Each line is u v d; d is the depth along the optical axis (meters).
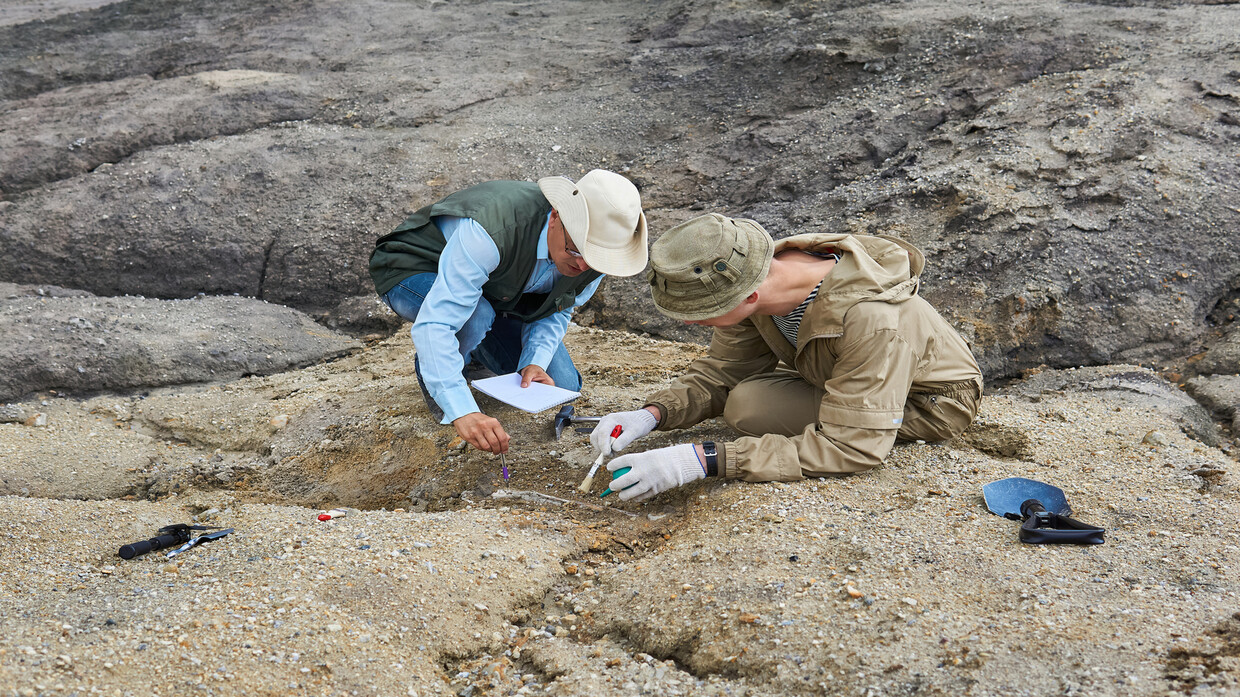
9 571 2.66
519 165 6.61
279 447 3.96
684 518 2.90
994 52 6.43
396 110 7.40
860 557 2.46
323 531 2.78
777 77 7.01
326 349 5.25
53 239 6.19
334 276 5.91
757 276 2.70
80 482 3.76
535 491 3.24
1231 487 2.95
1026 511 2.67
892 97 6.35
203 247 6.08
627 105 7.18
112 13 10.46
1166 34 6.29
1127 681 1.86
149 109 7.52
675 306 2.76
